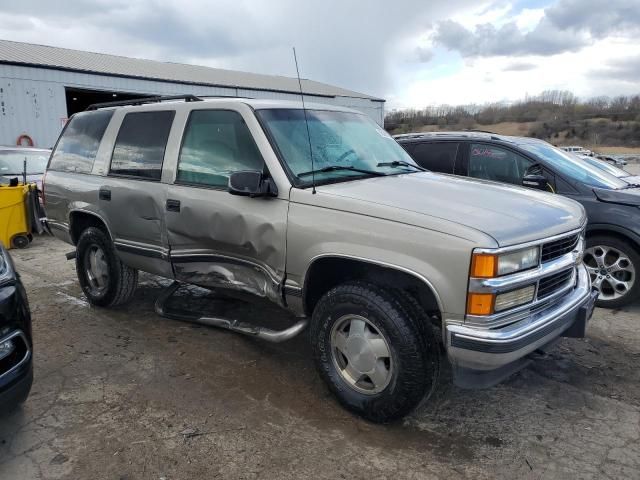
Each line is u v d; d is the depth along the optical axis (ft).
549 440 10.30
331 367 11.16
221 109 13.08
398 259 9.76
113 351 14.15
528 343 9.54
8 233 26.61
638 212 16.99
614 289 17.61
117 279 16.40
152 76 68.64
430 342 10.04
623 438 10.37
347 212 10.53
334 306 10.77
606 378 12.89
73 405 11.40
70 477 9.12
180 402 11.55
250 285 12.51
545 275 10.11
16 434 10.34
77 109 84.23
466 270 9.12
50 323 16.16
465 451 9.95
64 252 26.40
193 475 9.18
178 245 13.78
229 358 13.78
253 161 12.15
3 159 32.99
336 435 10.39
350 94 97.86
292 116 12.99
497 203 10.96
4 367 9.20
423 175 13.38
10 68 56.65
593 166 20.56
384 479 9.14
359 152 13.43
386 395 10.25
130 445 10.00
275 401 11.64
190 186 13.29
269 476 9.18
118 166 15.56
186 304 17.58
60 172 17.79
